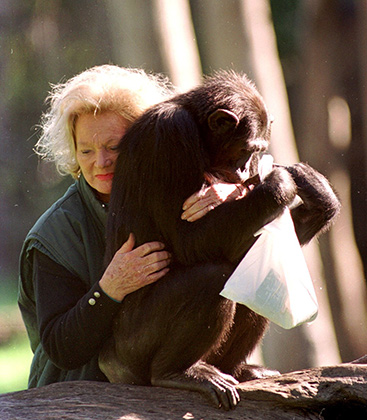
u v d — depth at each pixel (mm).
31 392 9484
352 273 28016
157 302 9438
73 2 41625
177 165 9664
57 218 10289
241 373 10570
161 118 9852
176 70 18328
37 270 10117
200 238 9477
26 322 10789
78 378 10586
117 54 18594
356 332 27516
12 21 44312
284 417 8836
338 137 29828
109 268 9500
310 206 10133
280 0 38844
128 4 18047
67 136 10477
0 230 48844
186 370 9344
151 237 9766
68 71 42750
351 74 33938
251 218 9273
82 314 9500
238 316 10055
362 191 36531
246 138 10188
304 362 21516
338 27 30953
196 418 8727
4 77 45625
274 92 21469
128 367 9758
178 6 18844
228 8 20578
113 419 8656
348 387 8906
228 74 10852
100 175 10227
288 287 9016
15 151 47750
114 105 10203
